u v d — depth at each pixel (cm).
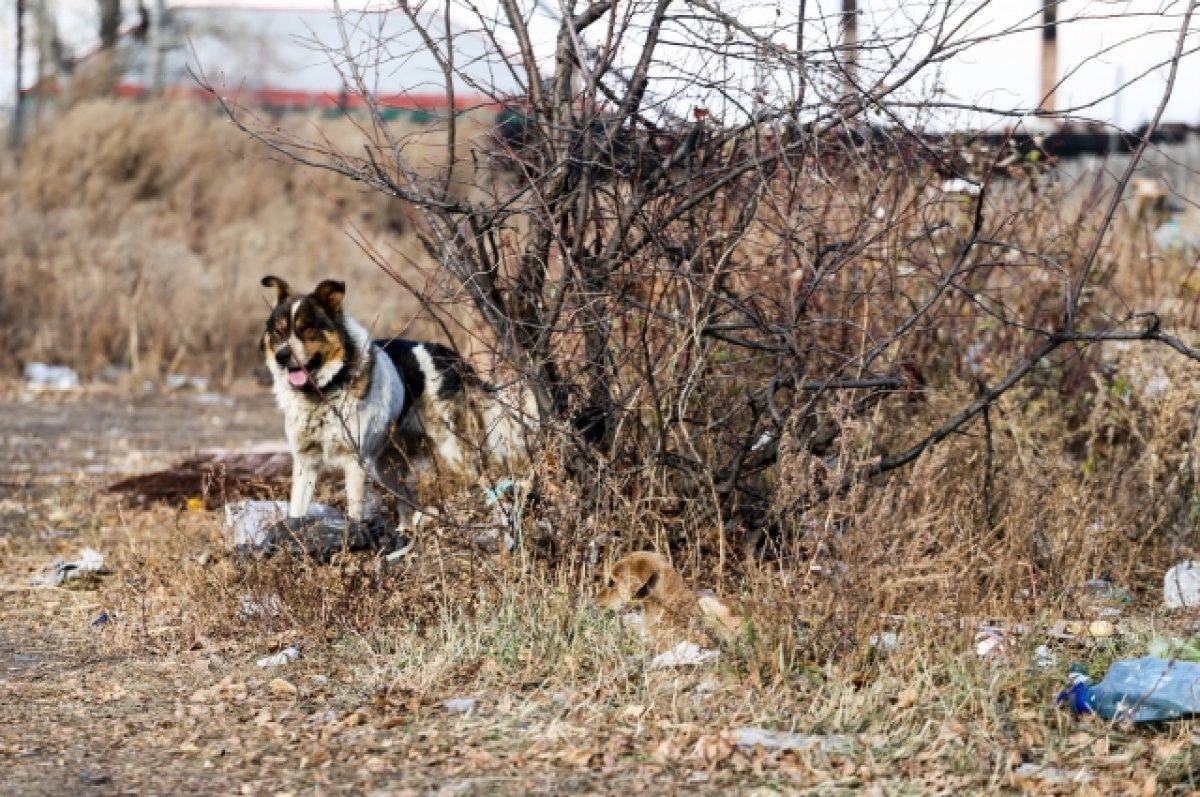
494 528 1071
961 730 816
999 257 1319
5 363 3256
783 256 1113
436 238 1120
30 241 3641
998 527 1083
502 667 950
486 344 1096
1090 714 853
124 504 1695
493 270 1080
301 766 807
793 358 1055
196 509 1609
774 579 971
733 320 1130
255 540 1214
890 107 1046
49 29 5562
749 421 1134
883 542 938
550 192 1067
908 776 768
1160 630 1026
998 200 1483
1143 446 1352
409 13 1046
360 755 823
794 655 908
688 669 931
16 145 4531
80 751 844
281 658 1009
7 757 834
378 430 1331
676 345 1081
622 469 1101
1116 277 1794
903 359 1140
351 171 1067
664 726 834
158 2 5200
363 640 1018
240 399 3081
